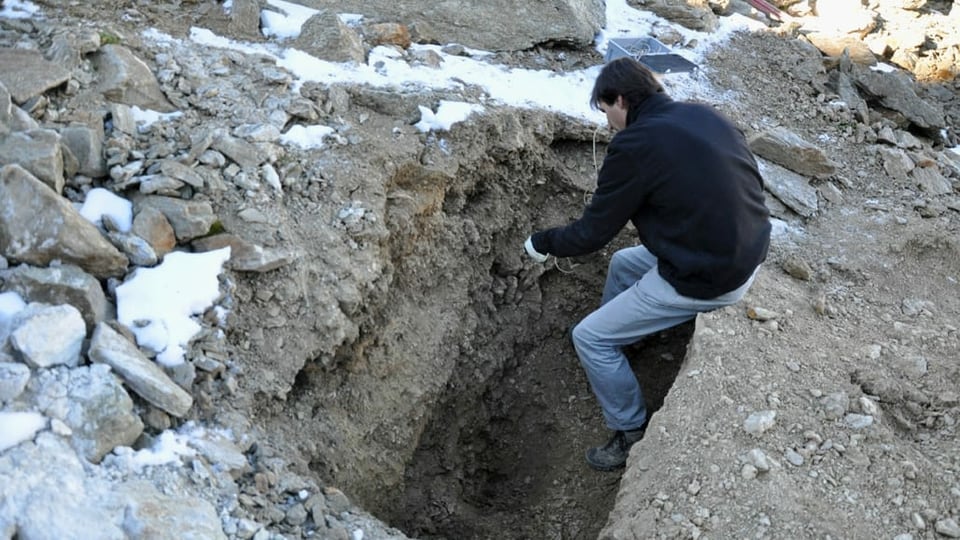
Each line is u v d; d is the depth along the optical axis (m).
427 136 4.24
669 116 3.38
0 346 2.87
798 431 3.36
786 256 4.34
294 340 3.45
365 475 3.82
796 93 5.52
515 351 4.65
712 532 3.03
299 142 3.93
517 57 5.07
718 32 5.89
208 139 3.68
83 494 2.61
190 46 4.31
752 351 3.66
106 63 3.86
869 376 3.62
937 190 5.06
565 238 3.62
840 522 3.04
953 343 3.90
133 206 3.45
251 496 2.96
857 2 6.66
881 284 4.27
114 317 3.16
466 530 4.25
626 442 3.95
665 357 4.30
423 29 4.98
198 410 3.11
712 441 3.30
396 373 4.04
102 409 2.79
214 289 3.31
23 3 4.26
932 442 3.41
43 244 3.10
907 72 6.30
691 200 3.32
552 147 4.77
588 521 4.02
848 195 4.89
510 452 4.62
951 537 3.01
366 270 3.70
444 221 4.30
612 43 5.11
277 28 4.68
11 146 3.30
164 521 2.63
